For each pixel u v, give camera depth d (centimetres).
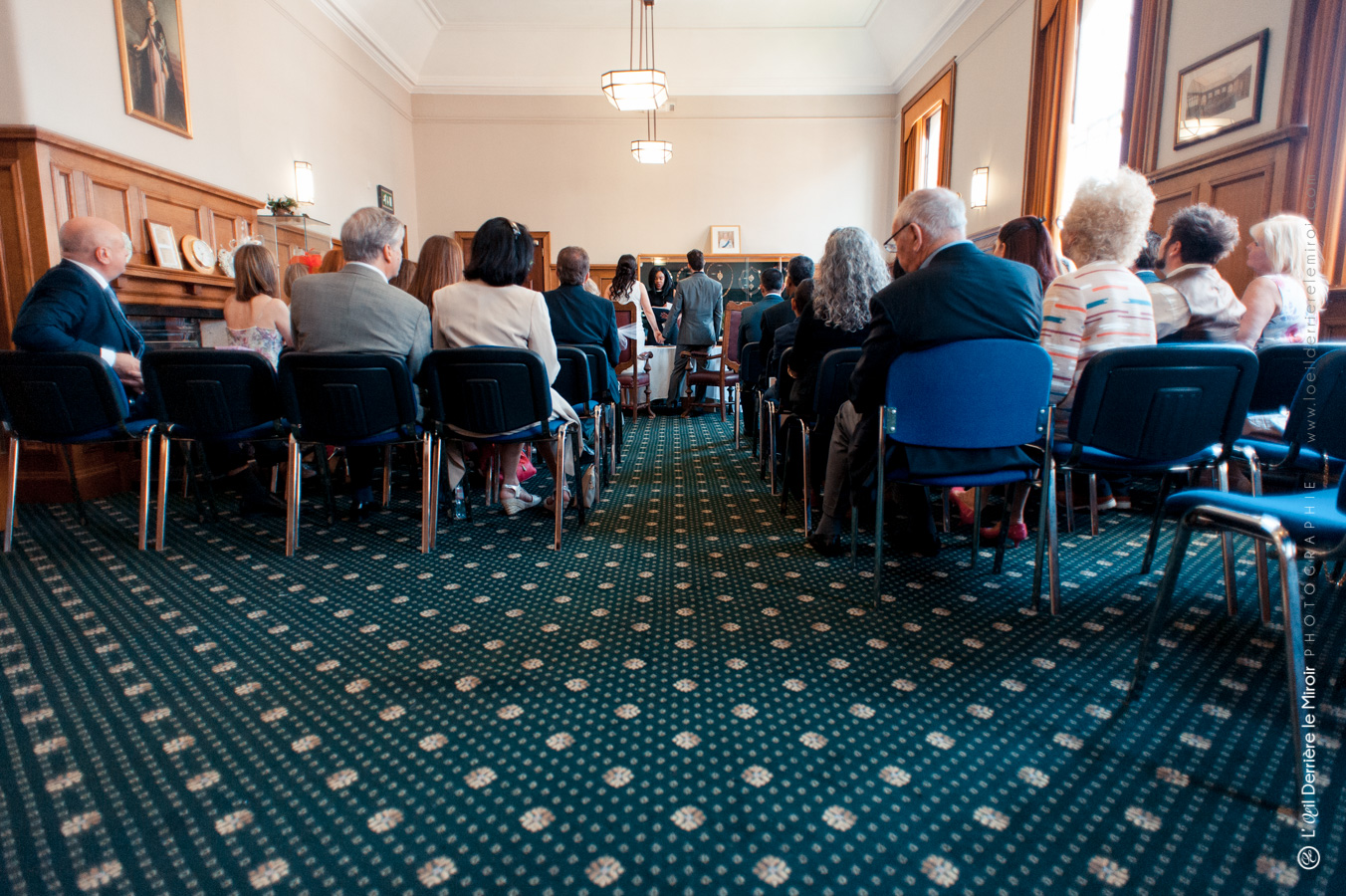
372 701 148
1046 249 251
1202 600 196
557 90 913
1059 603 193
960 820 109
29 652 170
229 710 144
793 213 942
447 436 248
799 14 844
